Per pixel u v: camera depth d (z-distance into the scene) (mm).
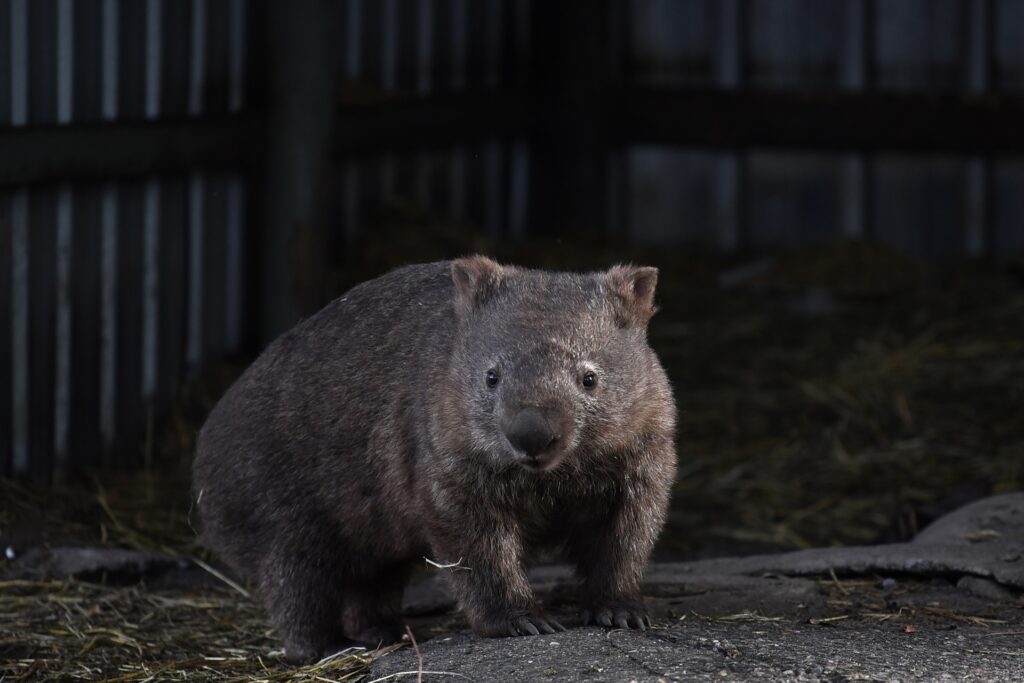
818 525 11578
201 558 10266
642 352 7195
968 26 17859
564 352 6781
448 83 17094
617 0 18734
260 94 13617
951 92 17922
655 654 6637
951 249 18109
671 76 18734
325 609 8016
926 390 13789
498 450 6809
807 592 8352
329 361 7957
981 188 17922
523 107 18422
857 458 12656
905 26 18031
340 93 14953
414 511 7441
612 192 19000
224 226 13297
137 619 8828
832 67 18250
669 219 18875
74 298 11516
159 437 12258
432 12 16672
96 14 11625
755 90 18281
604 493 7293
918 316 15797
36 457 11266
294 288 13430
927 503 11516
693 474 12609
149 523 10758
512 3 18266
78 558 9664
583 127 18531
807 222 18453
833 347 15133
